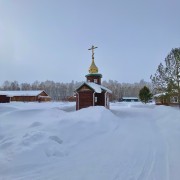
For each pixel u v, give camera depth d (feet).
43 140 32.58
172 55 108.06
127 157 29.60
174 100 129.70
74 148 34.12
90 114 64.69
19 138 33.65
